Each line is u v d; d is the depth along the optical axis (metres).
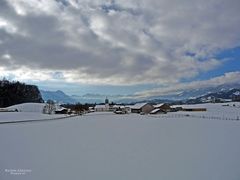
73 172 13.84
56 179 12.79
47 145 22.05
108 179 12.79
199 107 132.88
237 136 27.45
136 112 112.62
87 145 21.92
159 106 113.00
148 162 15.84
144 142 23.44
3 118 68.12
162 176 13.19
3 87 137.00
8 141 24.59
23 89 147.62
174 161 16.08
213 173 13.60
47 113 103.25
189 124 45.19
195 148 20.28
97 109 140.75
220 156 17.38
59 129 37.31
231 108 126.69
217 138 25.91
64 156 17.59
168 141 23.98
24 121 58.59
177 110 118.06
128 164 15.43
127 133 30.98
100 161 16.17
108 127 39.97
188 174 13.44
